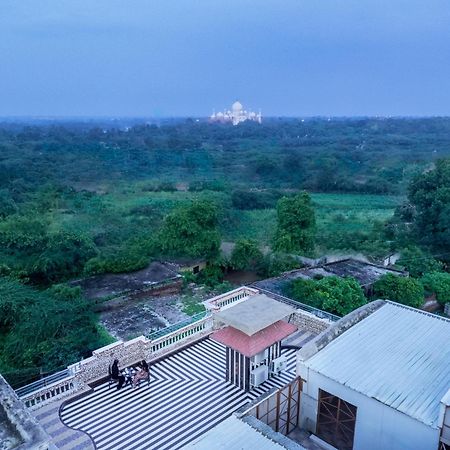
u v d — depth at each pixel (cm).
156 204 5669
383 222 4738
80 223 4747
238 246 3756
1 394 956
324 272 3164
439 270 3591
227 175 8050
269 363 1517
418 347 1209
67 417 1331
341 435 1108
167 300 2961
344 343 1241
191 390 1472
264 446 896
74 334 1992
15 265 3275
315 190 7138
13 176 6438
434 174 4425
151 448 1202
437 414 935
